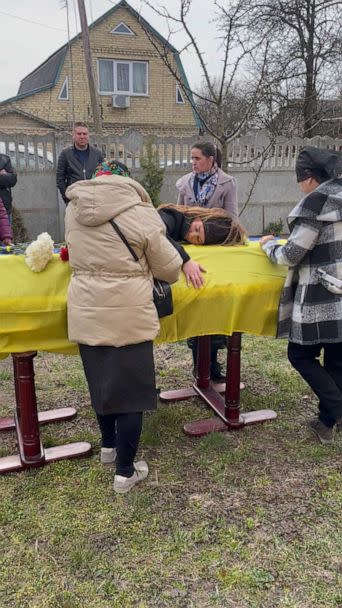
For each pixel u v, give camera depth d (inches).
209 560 89.6
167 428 133.4
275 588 84.0
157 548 92.2
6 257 103.9
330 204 106.6
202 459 119.1
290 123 347.9
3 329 103.4
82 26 571.5
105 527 97.3
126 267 93.5
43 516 100.3
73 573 86.8
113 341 94.3
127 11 863.7
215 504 103.8
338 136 460.4
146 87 897.5
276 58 478.6
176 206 121.6
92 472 113.8
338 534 95.7
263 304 118.5
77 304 95.9
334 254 109.7
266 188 396.8
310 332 112.0
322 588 83.9
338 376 122.4
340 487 109.2
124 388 97.0
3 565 88.6
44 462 116.2
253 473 114.2
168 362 176.7
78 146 259.4
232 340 127.6
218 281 113.3
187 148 370.3
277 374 165.3
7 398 151.6
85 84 884.6
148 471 114.0
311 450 122.7
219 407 140.4
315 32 500.4
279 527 97.6
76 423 136.0
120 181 92.7
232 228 120.0
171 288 107.7
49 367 171.9
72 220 96.0
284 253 110.3
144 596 82.3
